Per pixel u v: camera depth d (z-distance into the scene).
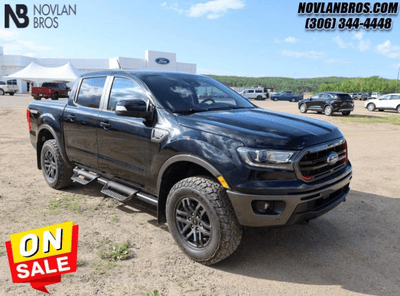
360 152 8.62
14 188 5.01
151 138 3.33
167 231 3.72
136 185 3.75
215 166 2.84
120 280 2.78
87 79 4.51
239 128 2.93
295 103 36.38
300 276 2.92
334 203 3.13
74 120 4.37
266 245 3.48
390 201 4.85
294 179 2.75
